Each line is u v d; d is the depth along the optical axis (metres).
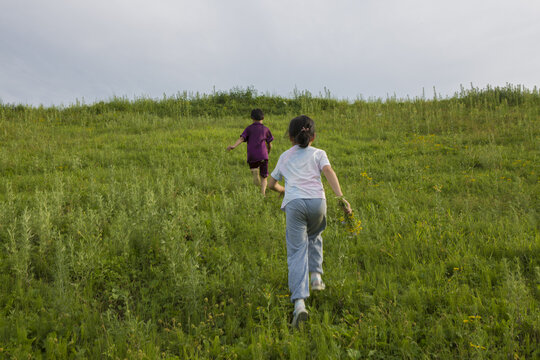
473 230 4.82
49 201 5.61
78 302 3.19
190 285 3.20
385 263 4.05
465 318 2.82
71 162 8.92
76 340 2.77
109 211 5.51
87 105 17.61
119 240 4.34
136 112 16.91
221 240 4.68
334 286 3.46
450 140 11.15
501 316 2.87
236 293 3.48
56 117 15.56
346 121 14.98
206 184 7.49
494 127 12.23
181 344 2.68
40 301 3.18
